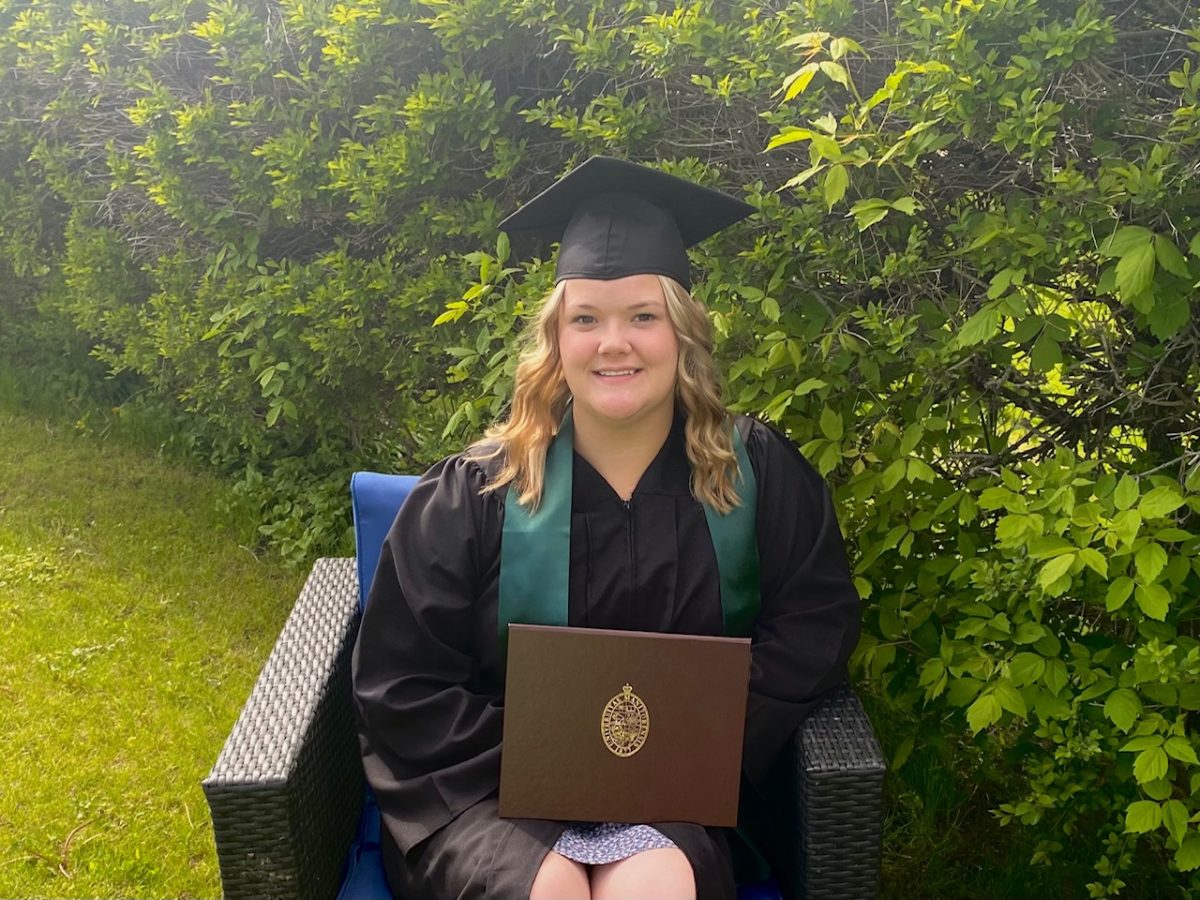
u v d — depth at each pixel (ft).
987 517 7.27
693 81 7.16
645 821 5.49
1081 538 5.77
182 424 15.21
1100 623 7.25
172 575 12.07
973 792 8.47
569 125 8.00
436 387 10.63
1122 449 7.32
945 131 6.59
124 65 12.35
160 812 8.56
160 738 9.43
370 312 10.46
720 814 5.50
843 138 6.40
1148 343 7.05
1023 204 6.40
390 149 9.17
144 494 13.87
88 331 15.44
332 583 7.50
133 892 7.81
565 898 5.12
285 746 5.55
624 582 6.09
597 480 6.26
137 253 13.42
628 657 5.46
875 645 7.22
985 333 6.07
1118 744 6.35
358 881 6.11
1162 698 6.09
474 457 6.48
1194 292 6.25
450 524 6.25
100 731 9.47
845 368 6.91
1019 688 6.40
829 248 6.91
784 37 6.88
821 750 5.64
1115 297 6.70
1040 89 6.03
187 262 12.41
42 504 13.51
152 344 13.14
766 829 6.18
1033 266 6.17
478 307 8.45
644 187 6.30
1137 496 5.74
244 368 12.10
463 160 9.50
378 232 10.56
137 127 12.82
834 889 5.66
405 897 5.83
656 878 5.11
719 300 7.15
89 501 13.62
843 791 5.52
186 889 7.87
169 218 12.85
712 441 6.24
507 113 8.92
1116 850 7.06
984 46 6.32
